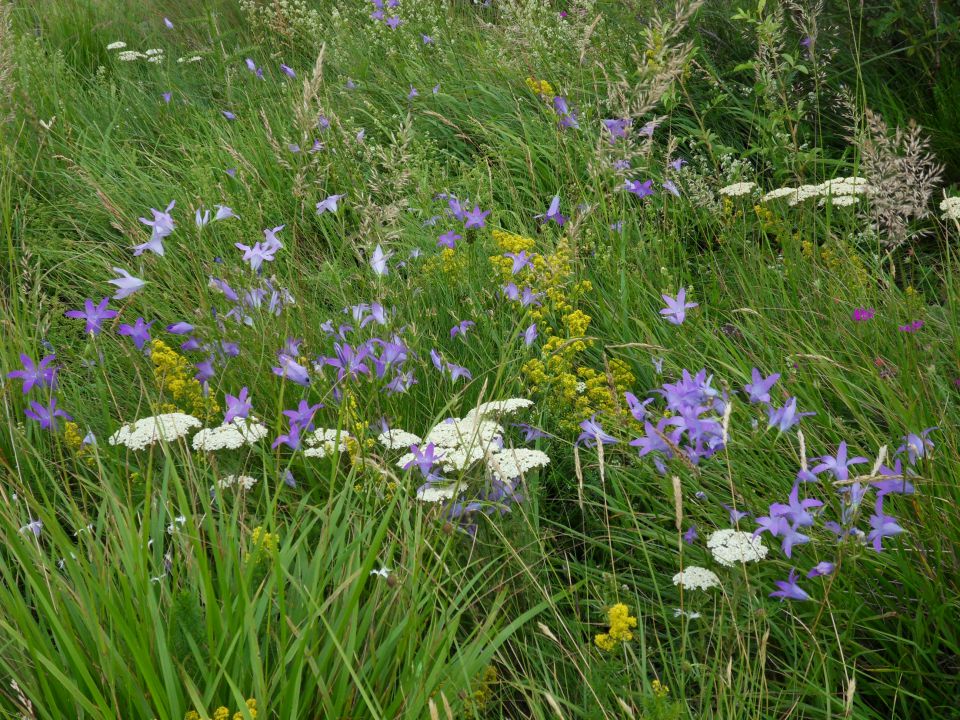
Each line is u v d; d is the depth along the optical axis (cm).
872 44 525
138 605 202
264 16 699
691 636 240
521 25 566
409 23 651
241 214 430
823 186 400
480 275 379
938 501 241
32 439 316
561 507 301
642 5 574
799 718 222
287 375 290
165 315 367
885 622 238
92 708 177
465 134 552
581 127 495
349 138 464
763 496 264
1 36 559
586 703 216
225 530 229
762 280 376
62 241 441
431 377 329
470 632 242
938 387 299
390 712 191
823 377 310
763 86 445
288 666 201
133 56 684
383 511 262
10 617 214
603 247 389
